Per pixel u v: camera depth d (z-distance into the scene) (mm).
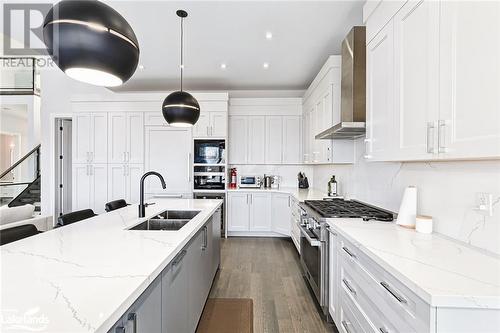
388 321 1260
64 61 1200
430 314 948
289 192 4586
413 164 2037
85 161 4969
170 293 1441
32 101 6477
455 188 1579
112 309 819
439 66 1306
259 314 2453
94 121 4957
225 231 5043
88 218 2309
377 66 1992
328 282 2268
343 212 2445
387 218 2156
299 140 5242
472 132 1108
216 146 4984
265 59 3850
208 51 3572
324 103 3488
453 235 1601
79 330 717
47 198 5227
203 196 5012
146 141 4941
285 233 4730
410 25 1558
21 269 1129
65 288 955
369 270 1461
